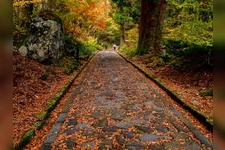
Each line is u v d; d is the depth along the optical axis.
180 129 6.30
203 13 10.96
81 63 20.50
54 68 14.38
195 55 11.77
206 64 11.35
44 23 15.20
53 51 15.35
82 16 24.83
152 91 10.59
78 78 14.05
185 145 5.40
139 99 9.29
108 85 12.09
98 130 6.23
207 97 8.63
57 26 16.12
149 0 23.50
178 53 12.06
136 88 11.27
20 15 16.88
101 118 7.13
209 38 9.77
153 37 21.38
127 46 40.47
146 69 16.45
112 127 6.43
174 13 15.47
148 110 7.90
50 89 10.22
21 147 5.11
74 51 21.59
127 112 7.70
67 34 21.64
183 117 7.14
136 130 6.23
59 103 8.78
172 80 11.84
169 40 12.55
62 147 5.30
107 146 5.34
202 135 5.86
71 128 6.36
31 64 12.72
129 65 20.84
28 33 15.06
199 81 10.67
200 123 6.68
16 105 7.69
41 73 12.02
